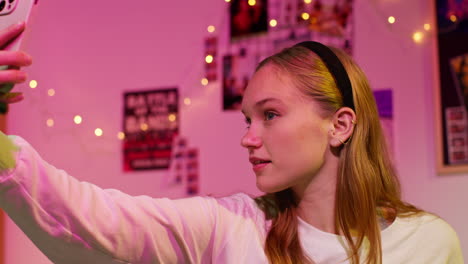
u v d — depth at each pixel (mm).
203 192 2738
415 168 2438
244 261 1037
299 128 1046
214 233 1042
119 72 2975
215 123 2770
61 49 3070
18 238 2961
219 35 2828
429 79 2469
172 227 967
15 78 732
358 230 1078
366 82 1169
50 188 821
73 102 3006
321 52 1130
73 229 842
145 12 2982
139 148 2875
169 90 2873
